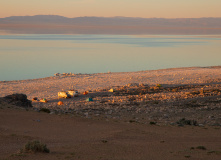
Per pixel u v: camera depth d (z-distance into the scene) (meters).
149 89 163.00
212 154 31.64
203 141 42.91
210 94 127.12
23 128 45.69
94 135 44.03
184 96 126.50
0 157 27.50
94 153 30.75
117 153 31.17
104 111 93.25
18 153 29.00
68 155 29.14
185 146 37.22
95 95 147.50
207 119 77.94
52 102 130.62
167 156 30.14
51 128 47.78
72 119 56.81
